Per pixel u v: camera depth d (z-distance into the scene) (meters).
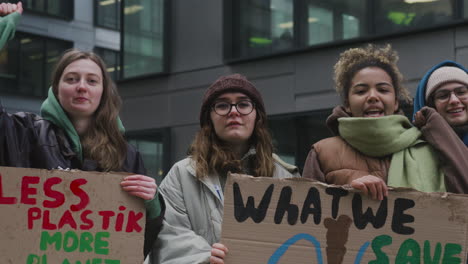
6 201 2.51
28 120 2.88
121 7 12.52
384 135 2.95
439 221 2.61
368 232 2.62
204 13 11.25
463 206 2.60
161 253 2.85
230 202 2.61
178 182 3.04
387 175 2.97
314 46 9.88
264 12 10.69
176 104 11.50
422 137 3.04
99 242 2.57
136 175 2.62
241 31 10.95
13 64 17.72
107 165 2.91
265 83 10.45
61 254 2.53
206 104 3.14
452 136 2.91
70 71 2.94
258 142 3.17
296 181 2.64
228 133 3.07
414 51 9.00
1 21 2.83
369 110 3.08
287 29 10.39
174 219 2.96
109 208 2.59
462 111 3.11
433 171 2.91
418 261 2.60
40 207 2.54
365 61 3.15
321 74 9.83
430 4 8.95
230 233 2.60
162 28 11.73
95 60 3.02
